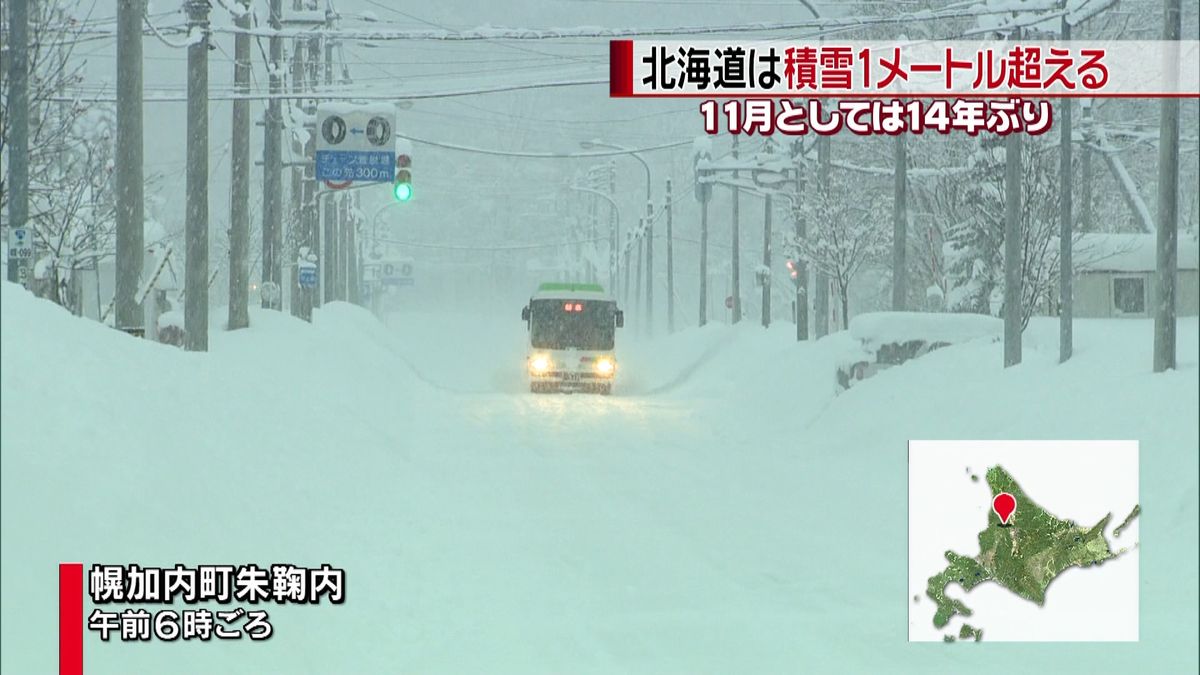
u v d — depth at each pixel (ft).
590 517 202.39
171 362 190.80
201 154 318.24
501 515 200.54
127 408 142.00
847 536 188.14
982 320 359.87
